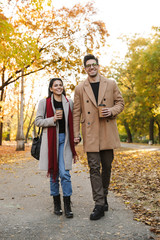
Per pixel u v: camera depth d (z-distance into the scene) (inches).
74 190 187.8
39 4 355.3
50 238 99.5
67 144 133.3
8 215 129.9
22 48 293.6
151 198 157.6
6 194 178.4
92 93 132.2
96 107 131.0
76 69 553.6
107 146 129.6
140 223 114.0
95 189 123.6
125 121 1389.0
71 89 574.2
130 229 106.9
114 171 278.8
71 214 124.0
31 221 120.0
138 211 132.0
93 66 132.3
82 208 140.7
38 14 486.0
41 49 535.8
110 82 135.5
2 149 829.8
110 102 133.3
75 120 136.4
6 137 1926.7
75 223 116.0
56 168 127.7
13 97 911.7
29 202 156.2
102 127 131.8
